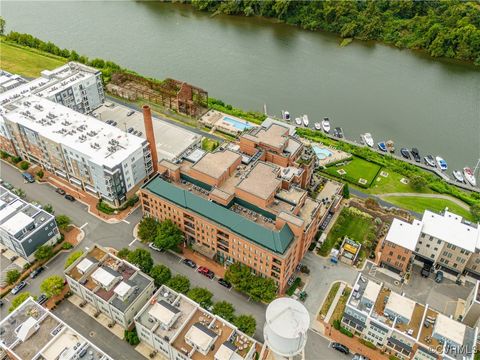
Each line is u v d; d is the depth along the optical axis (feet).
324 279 560.61
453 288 556.10
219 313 483.51
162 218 602.85
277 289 537.65
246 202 564.71
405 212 651.25
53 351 420.77
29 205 588.09
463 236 549.54
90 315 509.35
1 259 574.15
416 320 464.24
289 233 523.29
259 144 642.63
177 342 438.40
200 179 593.42
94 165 622.95
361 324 477.77
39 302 517.96
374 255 593.83
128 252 558.56
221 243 553.64
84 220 634.43
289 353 374.02
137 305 486.79
